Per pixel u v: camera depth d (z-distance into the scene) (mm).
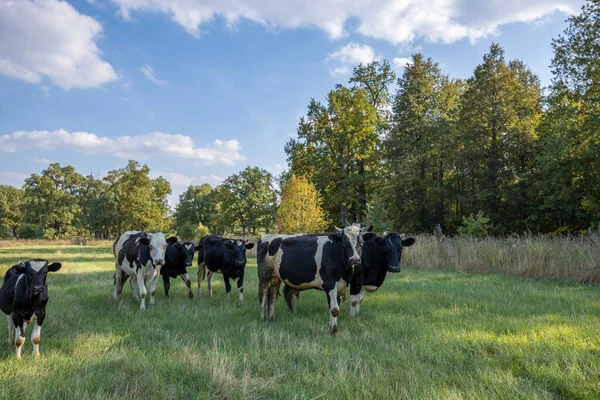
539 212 29781
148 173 69875
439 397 4164
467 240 18656
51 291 11977
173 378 4887
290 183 31047
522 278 13758
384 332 7035
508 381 4523
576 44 24344
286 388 4551
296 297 11070
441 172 37656
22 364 5383
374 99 41938
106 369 5148
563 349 5621
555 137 26875
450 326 7238
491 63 31984
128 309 9273
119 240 11148
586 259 13125
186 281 11453
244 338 6695
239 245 10742
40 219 76938
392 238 8805
